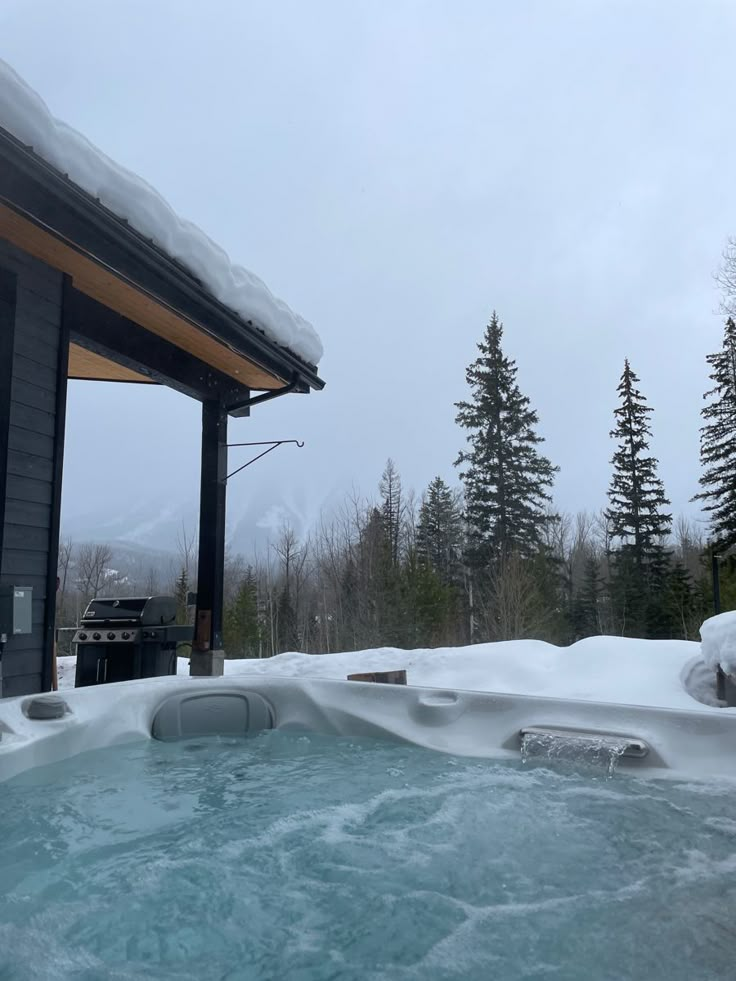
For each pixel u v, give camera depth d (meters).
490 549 25.08
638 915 1.92
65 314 4.21
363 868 2.24
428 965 1.69
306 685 3.98
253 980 1.63
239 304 4.90
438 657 7.96
